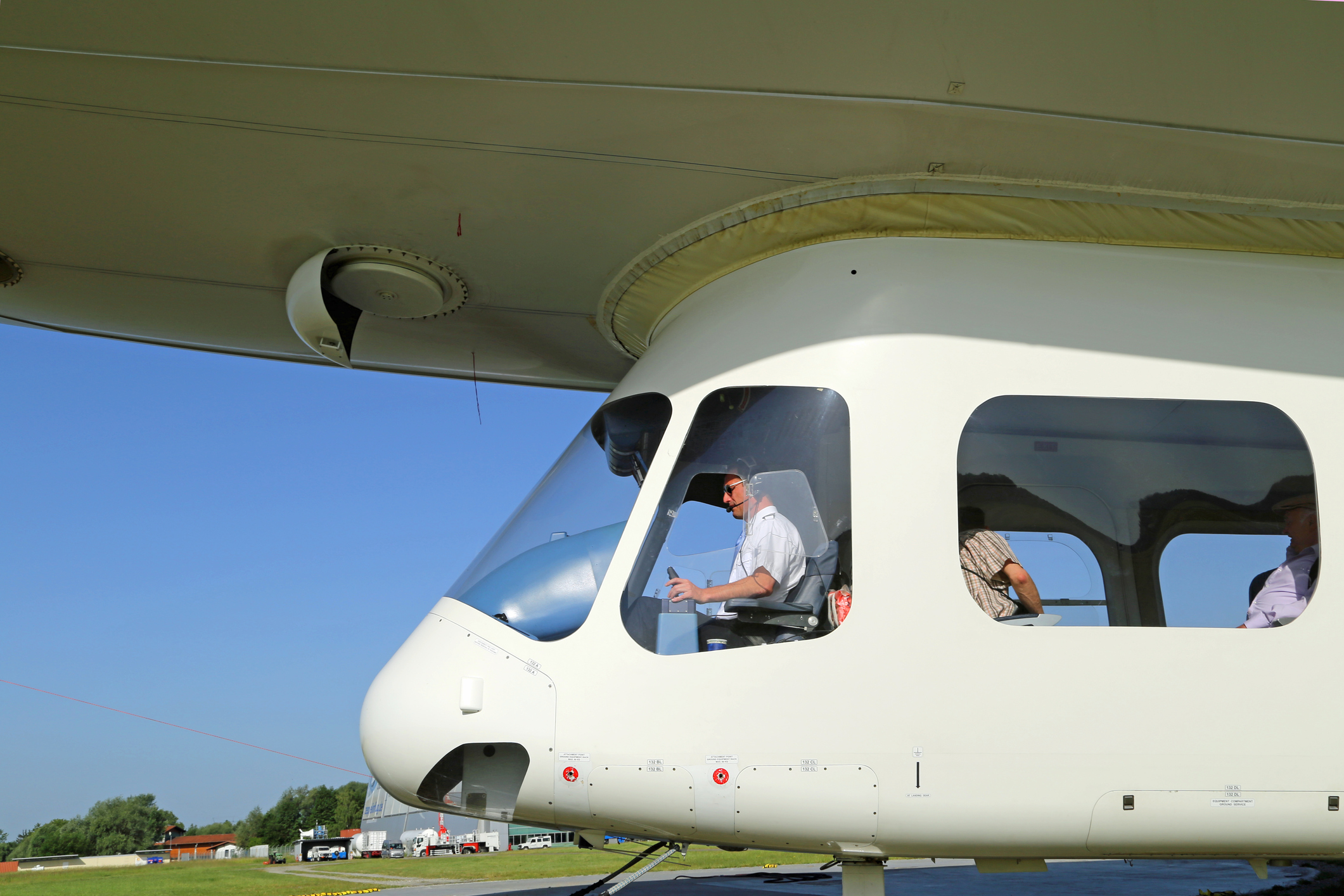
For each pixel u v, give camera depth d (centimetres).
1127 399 340
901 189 355
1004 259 361
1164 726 302
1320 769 301
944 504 325
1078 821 296
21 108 327
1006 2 268
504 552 378
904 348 345
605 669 324
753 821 304
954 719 302
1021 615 327
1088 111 312
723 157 343
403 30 285
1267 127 317
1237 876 507
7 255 435
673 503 352
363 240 411
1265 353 347
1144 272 361
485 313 475
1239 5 266
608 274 427
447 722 328
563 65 297
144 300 482
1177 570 338
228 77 308
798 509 337
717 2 270
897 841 299
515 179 360
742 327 371
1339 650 314
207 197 381
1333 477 333
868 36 282
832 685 307
